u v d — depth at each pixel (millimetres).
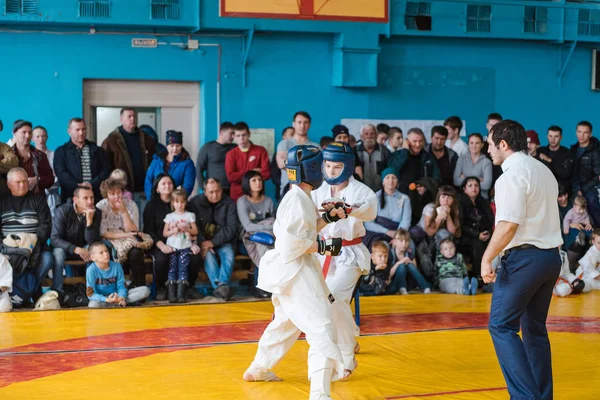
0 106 11477
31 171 9867
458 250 10617
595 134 13836
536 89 13609
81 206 9430
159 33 11969
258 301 9453
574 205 11148
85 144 10203
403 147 12180
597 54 13766
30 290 9078
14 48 11453
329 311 5312
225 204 10125
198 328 7906
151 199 9883
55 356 6762
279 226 5293
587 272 10430
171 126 12320
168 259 9578
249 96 12398
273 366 5922
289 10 12094
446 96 13203
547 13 13273
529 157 5273
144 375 6160
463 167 11344
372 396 5648
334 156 6098
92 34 11719
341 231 6312
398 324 8125
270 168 11570
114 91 12016
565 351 7066
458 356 6801
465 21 12930
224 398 5574
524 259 5145
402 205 10391
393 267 10094
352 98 12781
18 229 9164
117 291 9219
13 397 5609
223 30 12117
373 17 12438
